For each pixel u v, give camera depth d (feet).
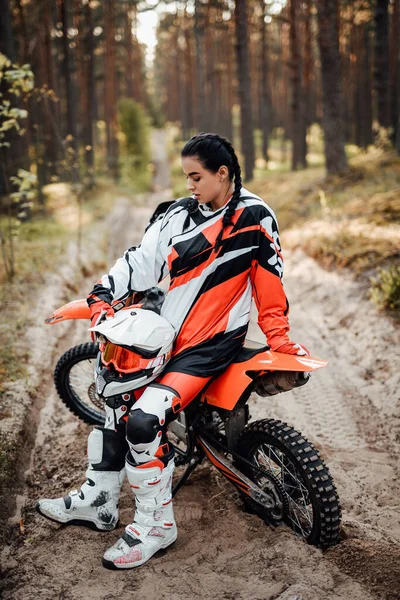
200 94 115.55
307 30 73.72
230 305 8.67
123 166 96.89
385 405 13.84
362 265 22.72
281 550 8.51
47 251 28.66
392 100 71.56
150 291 9.31
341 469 11.28
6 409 12.84
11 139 40.63
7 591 8.19
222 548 8.93
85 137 72.69
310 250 27.73
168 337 8.43
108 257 34.06
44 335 17.81
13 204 37.88
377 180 40.11
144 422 8.01
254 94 141.79
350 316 19.48
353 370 16.16
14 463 11.22
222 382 8.75
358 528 9.24
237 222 8.30
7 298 20.21
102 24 90.94
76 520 9.32
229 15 90.63
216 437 9.96
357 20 81.61
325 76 44.88
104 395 8.65
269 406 14.19
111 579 8.32
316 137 131.54
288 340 8.57
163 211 9.14
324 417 13.69
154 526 8.59
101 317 8.50
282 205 41.83
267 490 9.23
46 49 57.47
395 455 11.94
